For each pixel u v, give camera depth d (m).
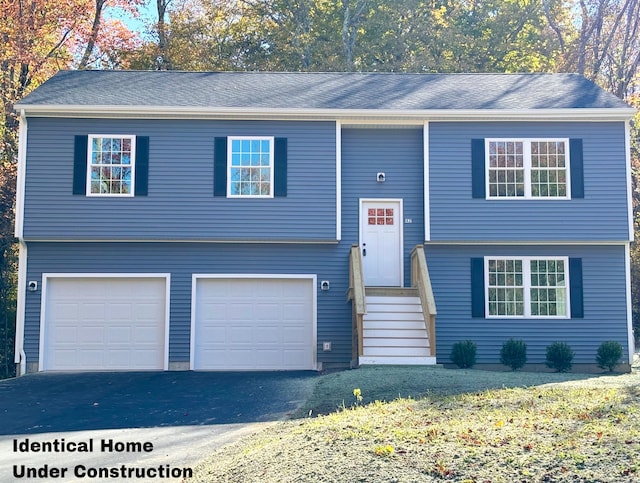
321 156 19.53
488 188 19.48
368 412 10.79
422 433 8.78
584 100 19.92
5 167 26.25
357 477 7.52
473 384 13.89
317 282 19.41
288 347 19.19
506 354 18.81
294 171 19.45
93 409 13.83
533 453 7.77
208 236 19.11
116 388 16.16
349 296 18.69
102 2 32.75
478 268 19.45
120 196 19.11
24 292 18.88
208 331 19.14
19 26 28.53
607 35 33.94
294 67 35.62
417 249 18.64
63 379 17.52
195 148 19.38
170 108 19.16
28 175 19.00
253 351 19.12
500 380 14.47
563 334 19.23
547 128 19.66
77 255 19.11
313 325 19.25
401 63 34.62
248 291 19.34
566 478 7.12
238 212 19.23
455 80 22.09
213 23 36.25
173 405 14.02
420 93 20.78
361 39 36.00
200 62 34.84
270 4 36.69
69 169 19.08
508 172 19.55
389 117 19.53
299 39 35.22
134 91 20.30
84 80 21.08
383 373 15.24
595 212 19.33
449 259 19.55
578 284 19.38
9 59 28.36
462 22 36.88
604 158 19.50
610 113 19.38
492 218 19.36
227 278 19.28
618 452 7.60
